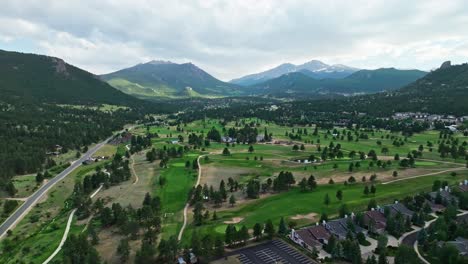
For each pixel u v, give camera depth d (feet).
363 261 331.98
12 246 413.80
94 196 562.66
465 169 652.48
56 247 388.37
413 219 419.54
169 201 524.11
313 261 336.70
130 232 398.42
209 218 451.53
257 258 342.64
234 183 576.61
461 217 432.25
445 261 323.98
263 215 453.58
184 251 347.36
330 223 395.14
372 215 422.41
